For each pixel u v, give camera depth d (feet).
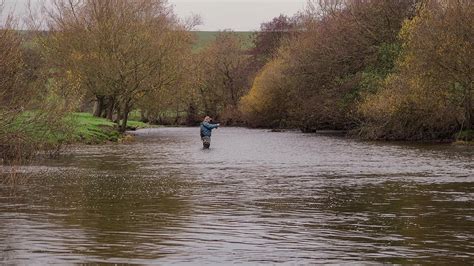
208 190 57.93
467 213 44.91
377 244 34.94
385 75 177.17
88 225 39.93
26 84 71.26
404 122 154.61
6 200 50.67
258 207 47.75
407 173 73.82
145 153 109.91
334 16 207.51
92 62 168.86
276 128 253.44
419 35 142.92
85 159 95.04
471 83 140.77
